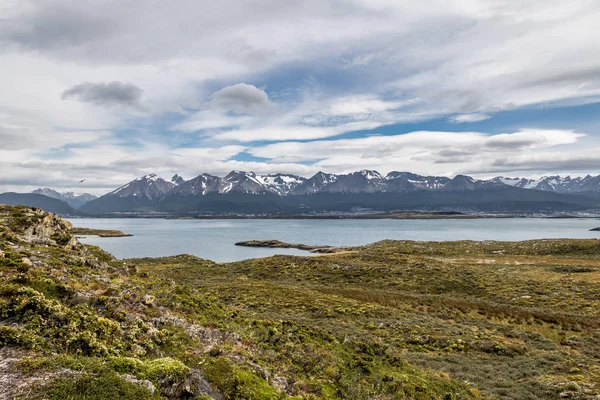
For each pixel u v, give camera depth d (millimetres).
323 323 32812
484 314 39031
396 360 22156
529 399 18328
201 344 16500
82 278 20547
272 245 171125
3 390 9195
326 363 19375
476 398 18219
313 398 14359
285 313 37406
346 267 70375
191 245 177000
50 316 13422
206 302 26719
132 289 22094
